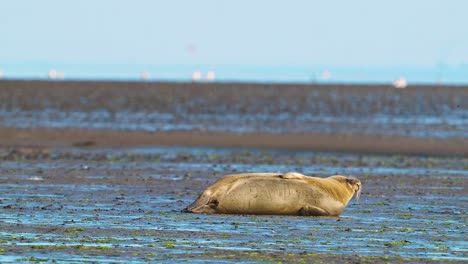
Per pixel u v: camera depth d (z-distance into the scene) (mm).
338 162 115375
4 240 56719
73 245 55500
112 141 139500
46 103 198875
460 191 88500
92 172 98938
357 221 67688
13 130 150625
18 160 110562
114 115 182125
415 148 136375
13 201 75438
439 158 124000
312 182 70375
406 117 187875
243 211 69062
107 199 77938
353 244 57781
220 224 64188
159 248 54938
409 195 84688
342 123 173375
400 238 60438
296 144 139000
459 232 63562
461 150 135125
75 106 196000
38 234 59125
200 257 52438
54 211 69875
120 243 56406
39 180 90875
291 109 197125
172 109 194625
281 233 61125
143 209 71875
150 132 152000
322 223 65938
